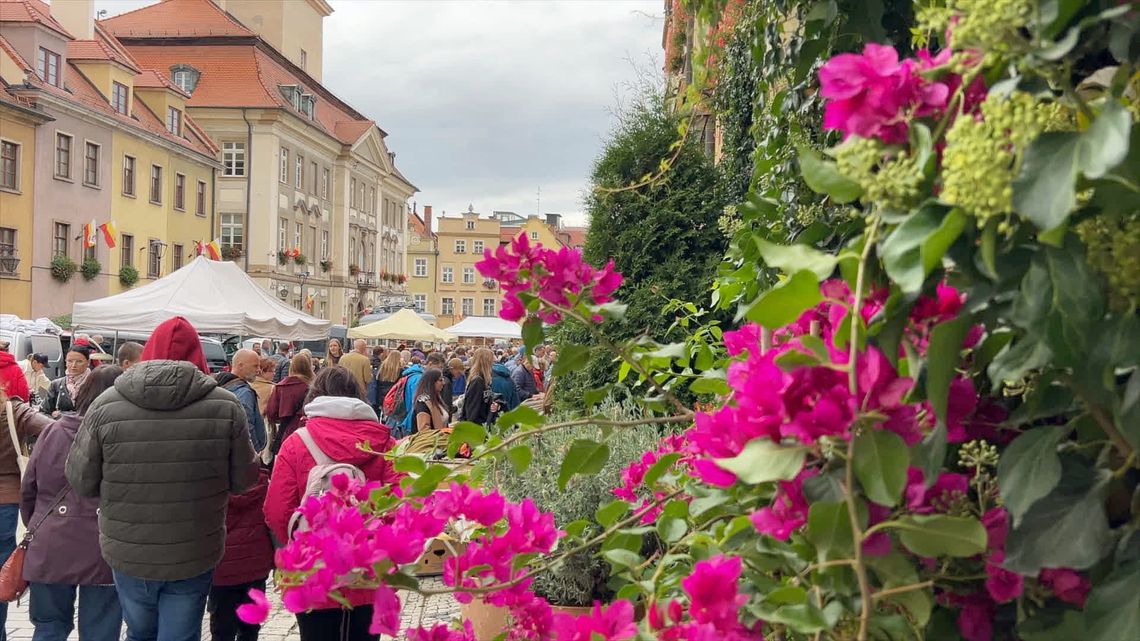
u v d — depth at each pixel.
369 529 1.91
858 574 1.16
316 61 72.38
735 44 4.24
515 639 2.04
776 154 3.34
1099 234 1.04
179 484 4.57
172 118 45.12
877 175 1.09
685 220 7.64
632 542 2.13
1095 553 1.06
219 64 56.91
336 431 4.46
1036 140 0.97
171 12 58.88
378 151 73.44
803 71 2.49
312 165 62.38
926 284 1.14
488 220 103.50
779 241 2.89
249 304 15.95
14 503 5.98
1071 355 1.06
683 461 2.57
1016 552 1.10
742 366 1.41
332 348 16.42
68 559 5.13
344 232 67.00
